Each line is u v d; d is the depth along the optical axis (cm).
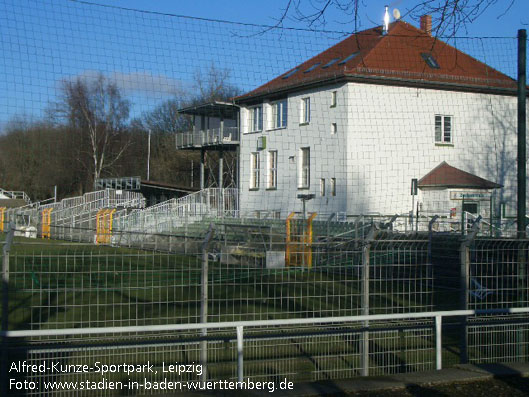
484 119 2434
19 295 949
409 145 1884
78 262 852
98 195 3694
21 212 2762
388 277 752
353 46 2191
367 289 673
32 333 507
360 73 1758
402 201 2344
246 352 707
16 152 3366
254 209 1658
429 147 2347
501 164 2581
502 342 752
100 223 2691
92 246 690
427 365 706
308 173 1914
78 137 3334
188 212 1920
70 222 2947
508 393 588
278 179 1988
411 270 740
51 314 882
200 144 3650
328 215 2008
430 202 2509
